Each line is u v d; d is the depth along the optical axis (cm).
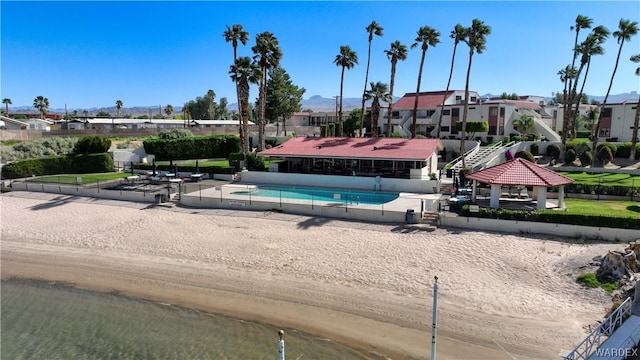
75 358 1753
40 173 5275
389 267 2459
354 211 3269
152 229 3262
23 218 3694
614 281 2095
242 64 5512
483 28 4753
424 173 4275
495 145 5828
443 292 2178
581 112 9338
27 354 1784
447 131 7300
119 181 4766
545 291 2125
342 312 2052
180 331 1942
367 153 4400
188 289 2358
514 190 3706
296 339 1847
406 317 1980
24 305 2230
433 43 5884
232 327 1962
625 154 5253
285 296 2228
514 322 1891
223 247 2870
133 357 1750
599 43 5584
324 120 11331
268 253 2739
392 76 6112
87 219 3581
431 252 2592
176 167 5012
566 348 1695
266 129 9638
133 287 2411
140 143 6931
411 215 3064
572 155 5150
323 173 4700
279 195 3931
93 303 2239
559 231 2747
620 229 2597
